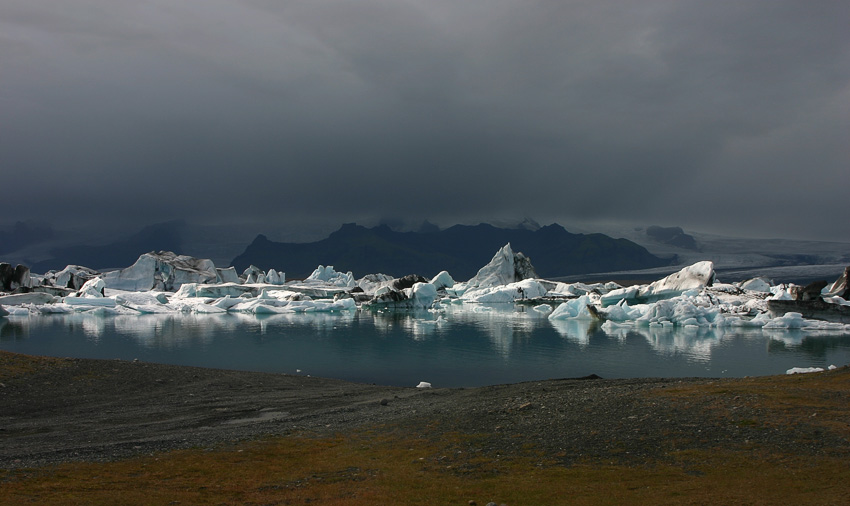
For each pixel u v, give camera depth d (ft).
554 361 187.62
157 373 123.34
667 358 192.65
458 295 567.18
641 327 295.48
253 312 388.78
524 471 53.67
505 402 87.04
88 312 362.94
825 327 277.85
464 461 57.72
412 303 425.69
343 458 60.34
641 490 46.65
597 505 42.91
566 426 69.15
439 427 73.61
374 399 104.27
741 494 44.32
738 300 336.29
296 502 45.01
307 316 370.73
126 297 393.29
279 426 79.05
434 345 227.81
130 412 91.09
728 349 212.84
